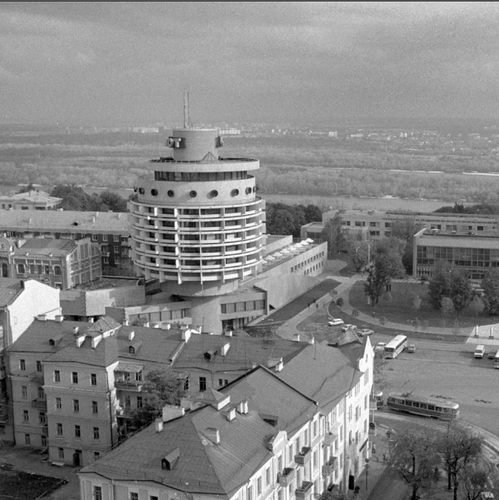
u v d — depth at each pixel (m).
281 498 94.12
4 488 117.38
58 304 149.75
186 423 88.94
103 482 86.06
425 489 119.56
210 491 80.88
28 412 132.75
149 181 199.38
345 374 122.31
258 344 127.00
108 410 122.12
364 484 122.81
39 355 130.88
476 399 161.62
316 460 106.06
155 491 83.56
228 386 108.00
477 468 115.75
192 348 128.50
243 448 88.88
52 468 124.94
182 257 199.62
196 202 196.25
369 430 136.50
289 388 108.06
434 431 127.62
